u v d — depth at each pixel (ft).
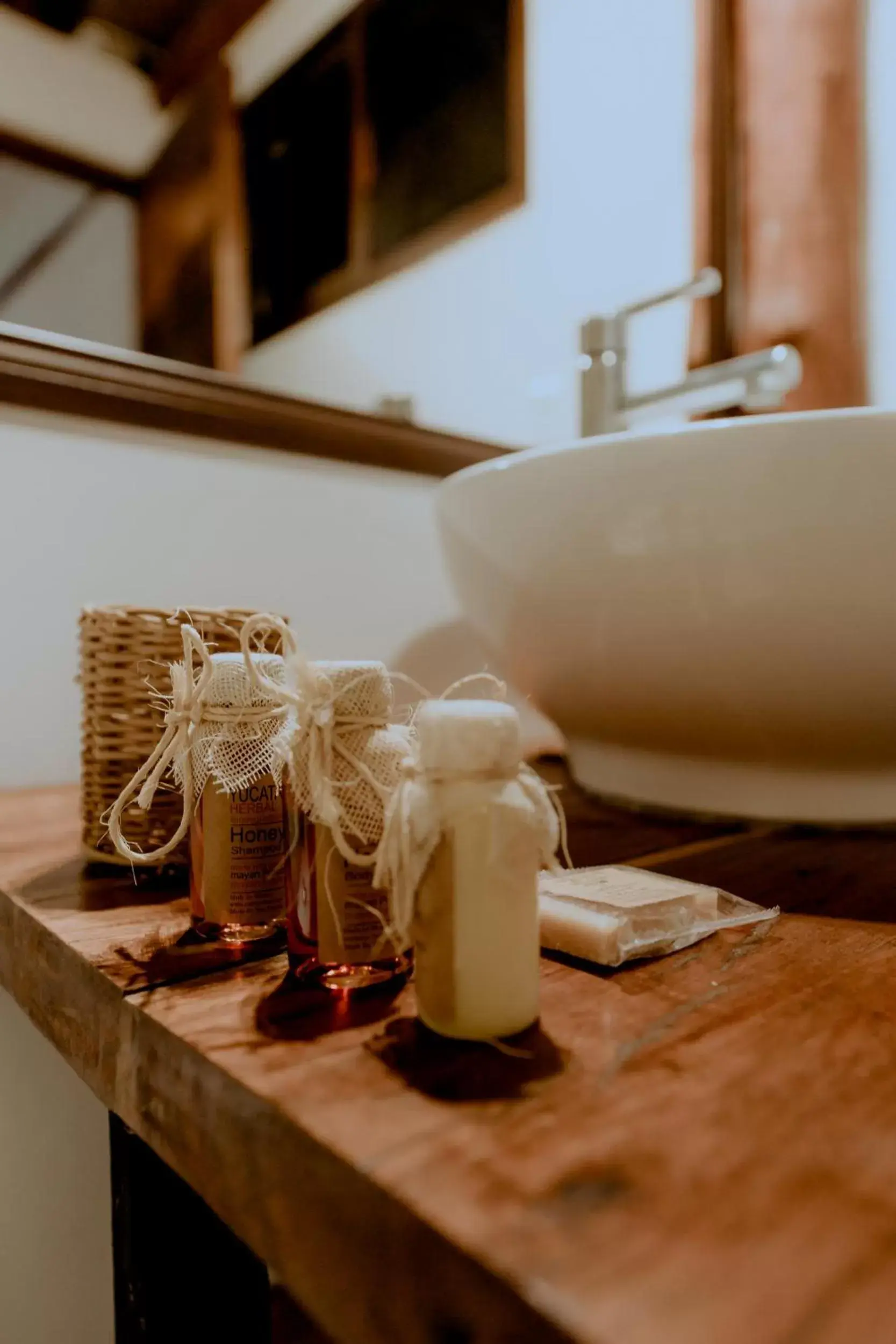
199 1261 1.28
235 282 3.80
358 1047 0.86
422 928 0.90
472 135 3.83
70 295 3.81
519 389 3.70
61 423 2.37
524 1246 0.55
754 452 1.42
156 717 1.45
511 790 0.90
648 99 3.42
